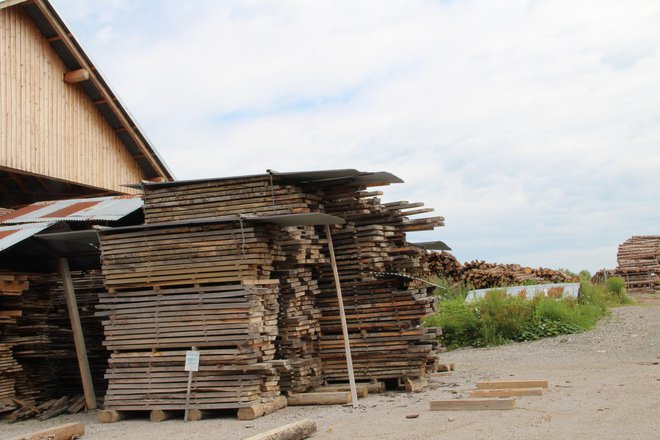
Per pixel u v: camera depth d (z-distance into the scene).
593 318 21.84
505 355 18.59
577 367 15.78
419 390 14.18
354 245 14.82
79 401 14.35
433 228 15.43
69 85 24.17
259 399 12.45
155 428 11.87
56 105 23.50
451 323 21.33
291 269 13.83
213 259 12.64
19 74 21.98
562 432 9.33
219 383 12.34
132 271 13.02
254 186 13.51
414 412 11.70
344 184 14.64
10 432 12.49
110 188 25.83
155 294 12.89
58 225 15.09
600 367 15.51
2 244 13.26
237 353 12.33
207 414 12.74
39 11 22.25
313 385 14.23
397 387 14.81
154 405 12.52
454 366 16.83
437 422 10.62
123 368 12.84
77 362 15.79
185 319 12.63
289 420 11.76
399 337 14.47
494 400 11.43
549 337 20.31
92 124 25.14
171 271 12.82
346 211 14.70
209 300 12.55
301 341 13.90
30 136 22.25
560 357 17.56
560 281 28.19
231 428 11.40
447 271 28.66
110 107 25.19
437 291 26.25
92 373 15.92
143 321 12.85
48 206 17.05
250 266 12.61
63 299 16.58
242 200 13.52
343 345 14.65
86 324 16.06
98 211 15.72
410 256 15.86
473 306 21.88
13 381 14.02
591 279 33.25
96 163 25.17
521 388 13.12
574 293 23.64
